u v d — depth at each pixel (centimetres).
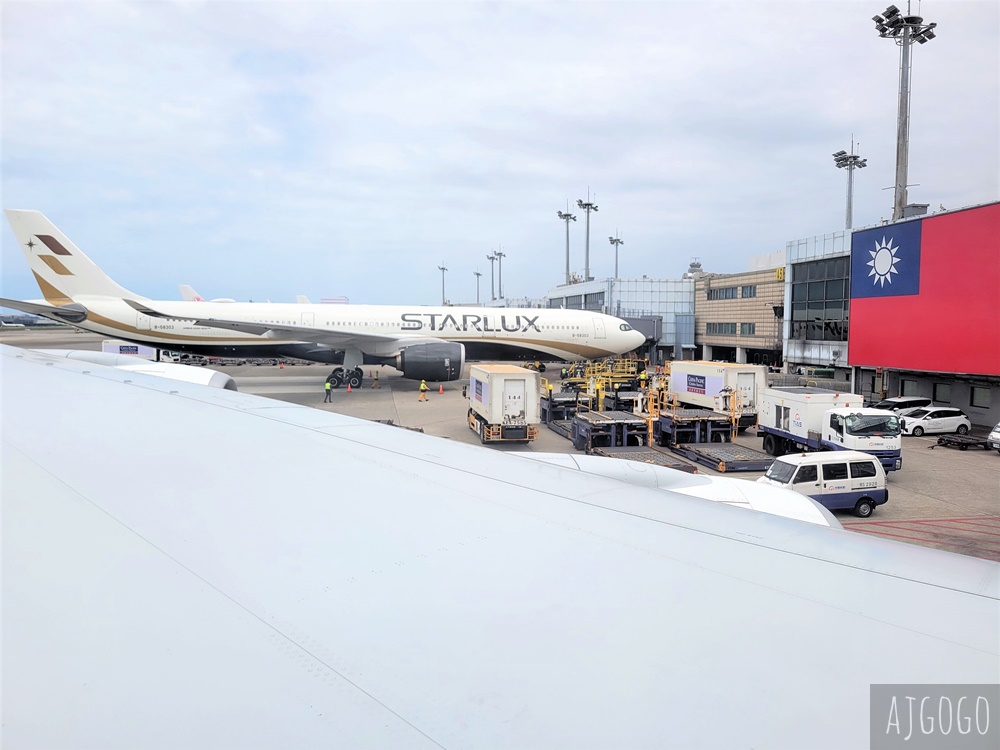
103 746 99
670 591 165
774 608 154
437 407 2712
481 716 109
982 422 2466
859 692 116
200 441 366
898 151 2898
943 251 2369
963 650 132
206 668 129
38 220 3089
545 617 150
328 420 451
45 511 233
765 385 2278
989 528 1283
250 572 180
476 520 228
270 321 3256
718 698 114
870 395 3038
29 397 513
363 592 166
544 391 2931
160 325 3203
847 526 1292
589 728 103
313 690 120
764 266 5091
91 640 140
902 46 2831
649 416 2077
